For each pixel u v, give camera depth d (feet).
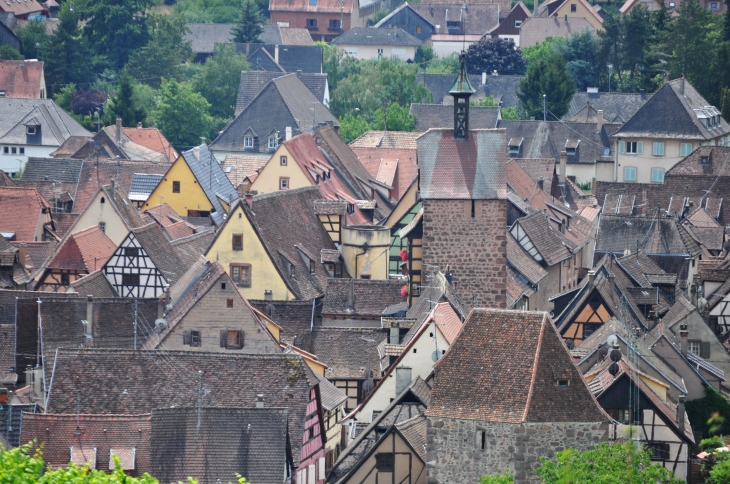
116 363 650.02
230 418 597.11
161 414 599.16
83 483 419.95
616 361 638.12
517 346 568.41
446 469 566.36
